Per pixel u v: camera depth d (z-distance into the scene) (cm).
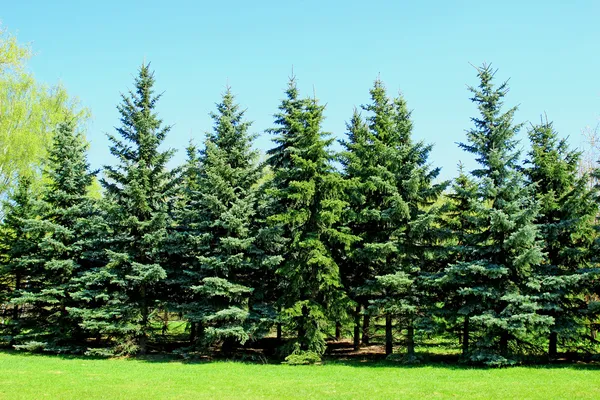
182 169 2570
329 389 1495
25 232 2666
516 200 2081
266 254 2344
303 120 2333
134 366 2075
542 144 2409
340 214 2233
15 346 2500
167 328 3269
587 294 2216
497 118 2178
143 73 2488
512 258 2073
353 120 2831
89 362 2197
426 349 2675
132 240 2405
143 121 2394
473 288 2038
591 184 3047
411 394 1396
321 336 2159
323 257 2086
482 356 1998
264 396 1398
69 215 2588
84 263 2639
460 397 1348
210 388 1529
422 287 2234
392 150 2250
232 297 2198
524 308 1938
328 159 2278
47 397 1375
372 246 2142
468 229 2345
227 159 2412
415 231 2164
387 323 2308
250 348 2703
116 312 2305
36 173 3225
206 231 2369
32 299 2477
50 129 3375
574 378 1678
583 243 2289
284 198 2366
